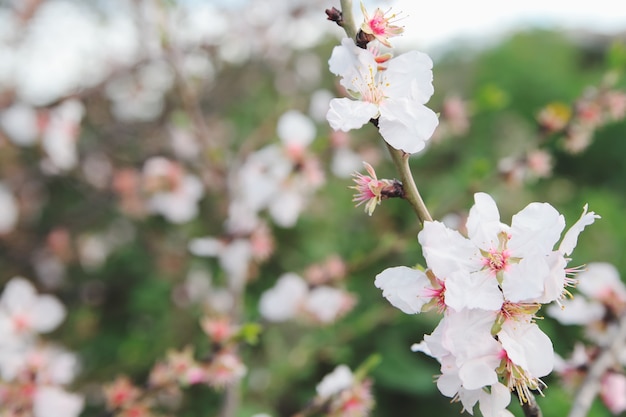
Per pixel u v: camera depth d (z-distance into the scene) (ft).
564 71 7.64
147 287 3.35
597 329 1.58
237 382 1.93
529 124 6.43
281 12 3.69
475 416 2.39
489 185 2.07
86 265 3.67
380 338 3.26
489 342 0.99
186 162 3.14
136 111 3.76
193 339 3.04
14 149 3.17
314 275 2.14
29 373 1.71
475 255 0.99
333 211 3.56
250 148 2.66
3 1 3.51
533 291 0.97
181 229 3.38
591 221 0.96
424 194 4.11
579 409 1.39
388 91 1.03
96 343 3.32
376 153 2.58
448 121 2.29
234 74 3.84
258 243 2.24
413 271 1.02
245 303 2.67
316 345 2.71
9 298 1.87
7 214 3.18
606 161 6.28
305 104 3.06
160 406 2.58
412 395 3.29
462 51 7.98
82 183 3.48
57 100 2.83
